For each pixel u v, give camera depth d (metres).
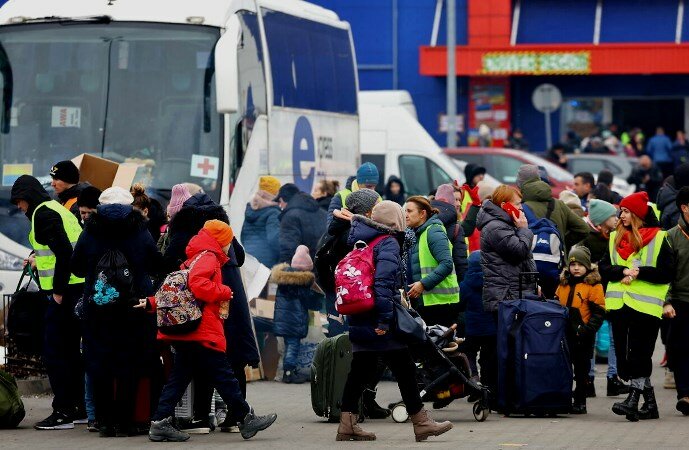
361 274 23.12
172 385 24.20
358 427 24.34
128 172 29.91
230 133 37.38
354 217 23.48
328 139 47.47
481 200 32.62
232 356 25.31
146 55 37.50
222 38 35.50
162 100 37.28
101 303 24.22
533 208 30.98
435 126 96.94
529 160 67.25
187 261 24.05
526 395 26.86
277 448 23.39
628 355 26.95
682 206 27.44
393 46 96.88
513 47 94.00
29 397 30.91
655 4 95.69
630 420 26.84
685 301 27.42
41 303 27.94
